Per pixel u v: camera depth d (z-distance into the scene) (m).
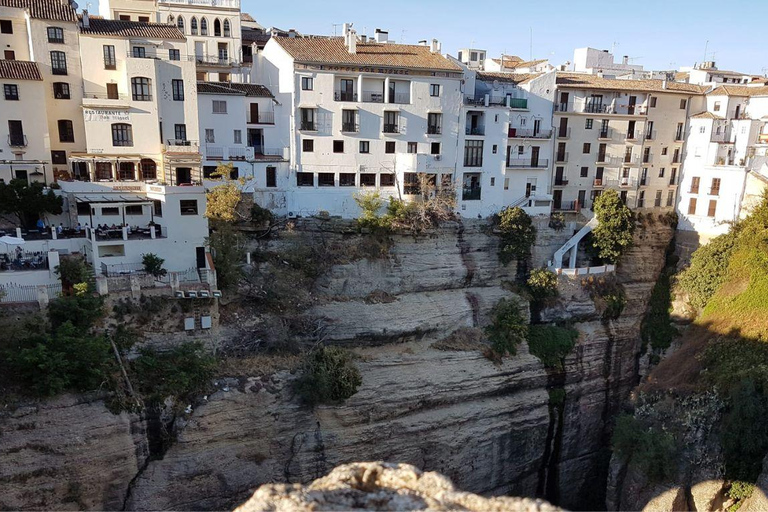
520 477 48.50
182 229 39.78
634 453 38.72
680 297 55.91
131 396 32.78
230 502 35.34
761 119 58.81
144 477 32.88
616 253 55.94
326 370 38.31
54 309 32.97
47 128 42.50
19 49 43.78
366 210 48.34
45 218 41.56
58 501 30.33
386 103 51.75
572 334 52.34
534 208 56.53
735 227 52.00
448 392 44.94
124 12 56.16
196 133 46.59
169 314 37.06
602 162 61.16
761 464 35.44
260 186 49.25
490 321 51.09
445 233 51.59
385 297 48.03
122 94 45.12
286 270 45.12
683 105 63.16
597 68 76.44
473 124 56.12
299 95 49.19
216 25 59.19
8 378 30.52
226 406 35.56
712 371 42.59
